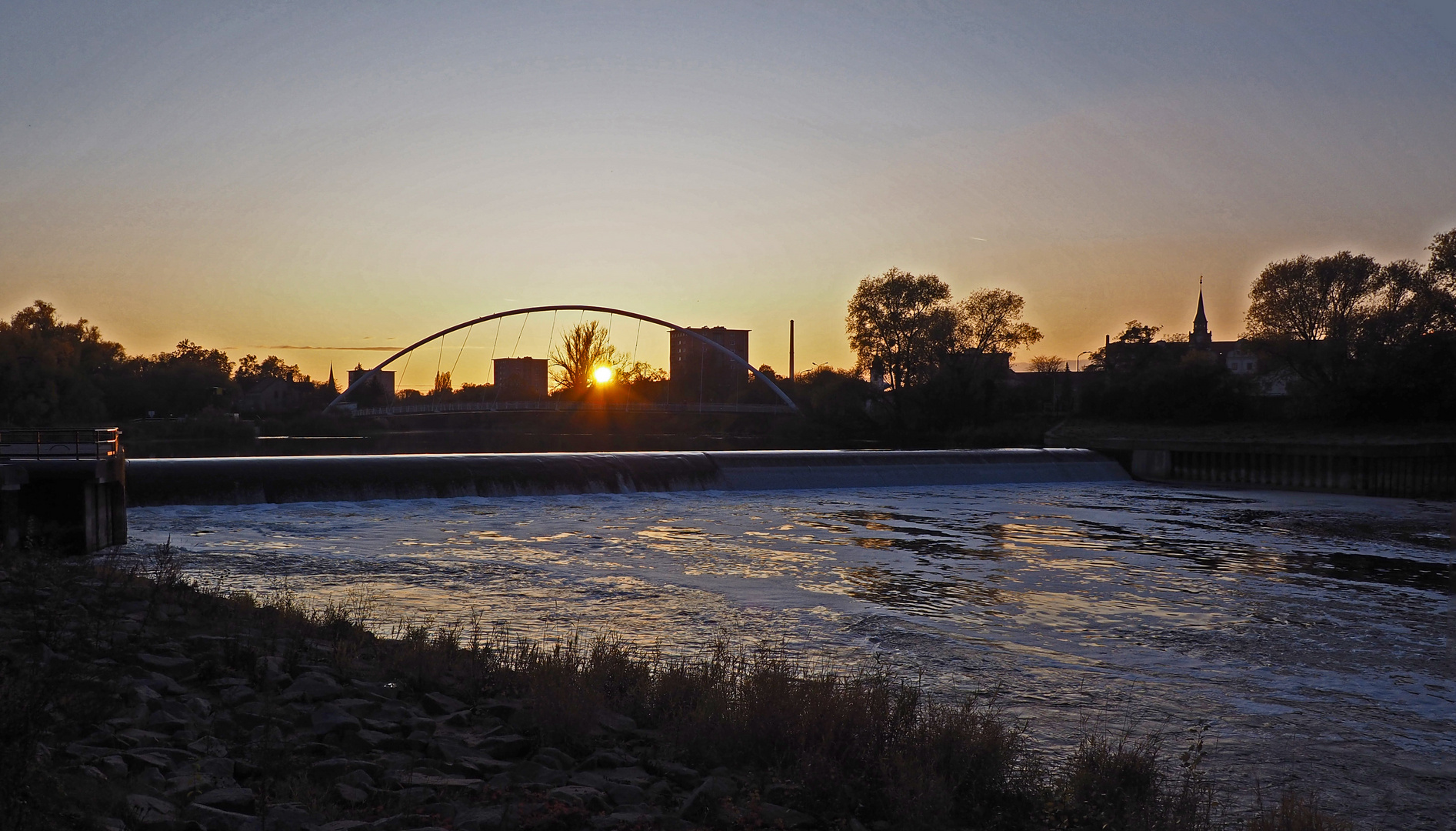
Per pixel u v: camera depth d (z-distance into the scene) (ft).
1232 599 71.87
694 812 23.91
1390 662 54.19
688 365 559.38
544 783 24.89
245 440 346.54
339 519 109.60
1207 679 50.08
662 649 52.44
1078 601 70.59
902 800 25.44
